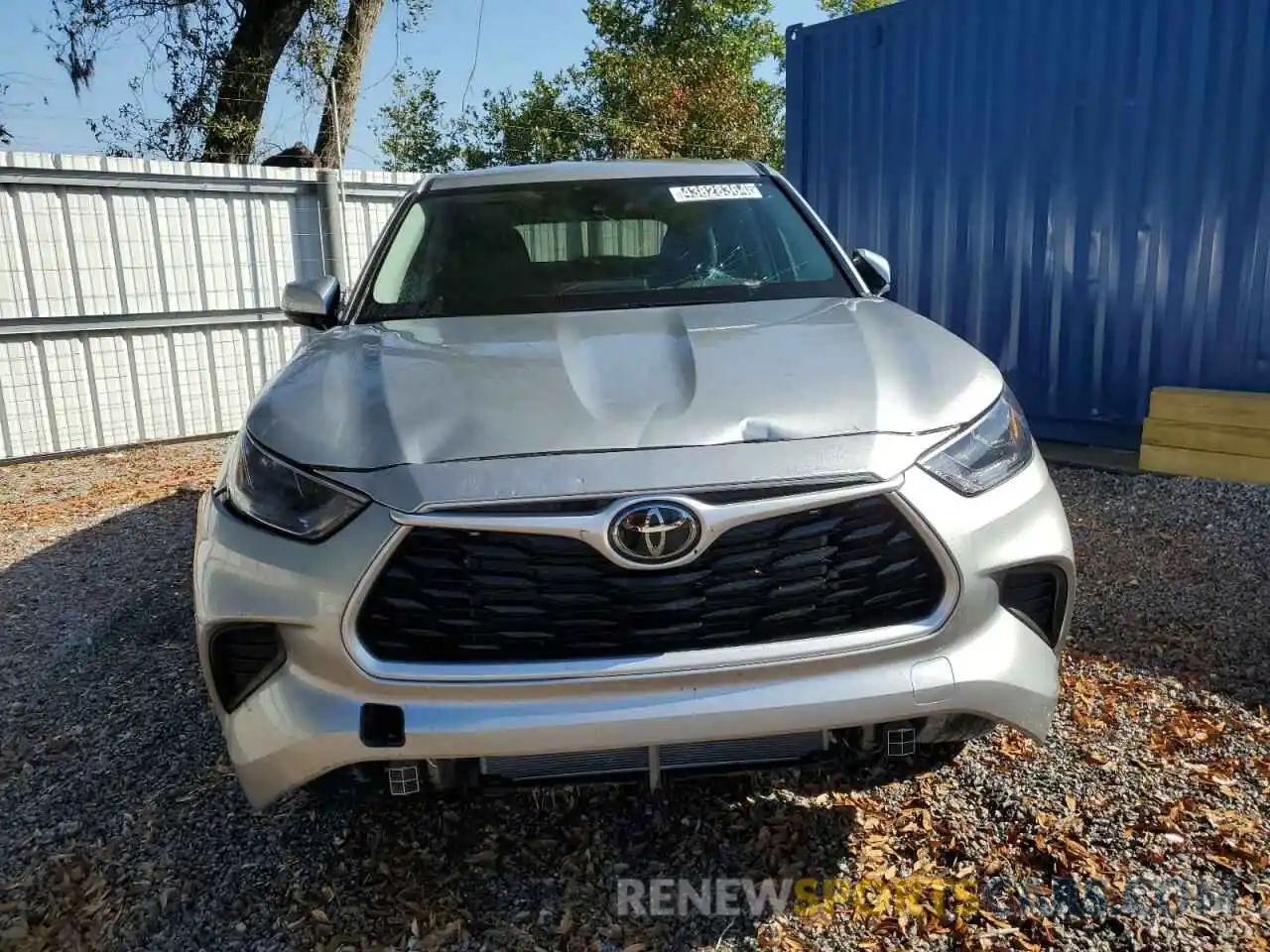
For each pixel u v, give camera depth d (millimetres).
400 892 2348
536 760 2020
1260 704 2986
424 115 21156
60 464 7664
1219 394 5371
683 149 20609
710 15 25797
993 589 2131
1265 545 4391
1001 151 6352
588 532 1928
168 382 8359
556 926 2215
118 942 2219
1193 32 5418
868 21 7004
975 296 6648
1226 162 5395
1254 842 2352
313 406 2322
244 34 13383
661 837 2504
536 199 3580
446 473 1989
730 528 1956
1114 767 2684
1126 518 4879
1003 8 6207
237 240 8500
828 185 7477
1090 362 6133
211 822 2664
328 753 1994
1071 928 2119
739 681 1974
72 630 4176
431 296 3244
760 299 3115
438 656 1989
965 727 2178
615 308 3072
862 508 2031
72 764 3023
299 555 2043
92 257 7812
